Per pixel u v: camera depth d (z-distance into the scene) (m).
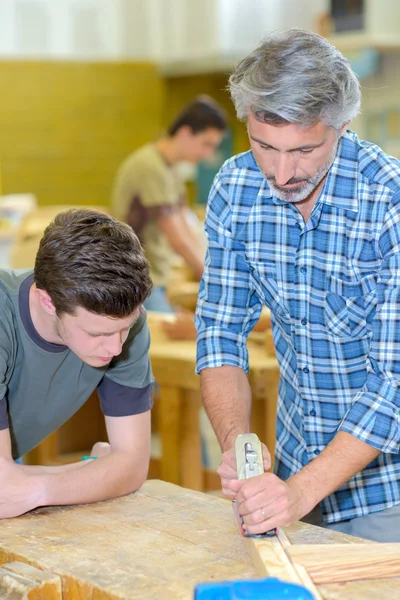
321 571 1.30
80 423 3.51
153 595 1.25
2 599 1.29
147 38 6.26
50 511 1.62
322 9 5.70
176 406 2.91
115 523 1.55
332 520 1.75
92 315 1.43
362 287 1.62
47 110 6.09
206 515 1.59
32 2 5.90
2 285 1.63
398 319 1.51
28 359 1.65
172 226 3.76
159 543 1.45
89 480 1.66
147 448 1.77
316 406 1.72
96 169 6.34
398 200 1.55
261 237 1.70
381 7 5.23
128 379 1.73
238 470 1.45
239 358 1.76
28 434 1.81
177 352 2.91
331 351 1.67
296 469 1.80
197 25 5.83
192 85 6.37
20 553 1.41
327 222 1.61
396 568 1.32
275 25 5.74
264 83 1.36
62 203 6.26
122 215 3.86
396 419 1.46
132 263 1.43
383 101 5.66
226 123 3.72
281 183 1.44
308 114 1.36
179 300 3.77
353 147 1.60
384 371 1.50
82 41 6.11
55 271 1.42
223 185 1.74
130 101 6.32
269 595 1.06
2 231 5.22
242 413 1.66
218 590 1.08
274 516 1.37
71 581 1.32
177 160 3.76
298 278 1.67
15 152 6.02
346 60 1.43
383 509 1.72
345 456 1.45
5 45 5.86
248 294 1.79
